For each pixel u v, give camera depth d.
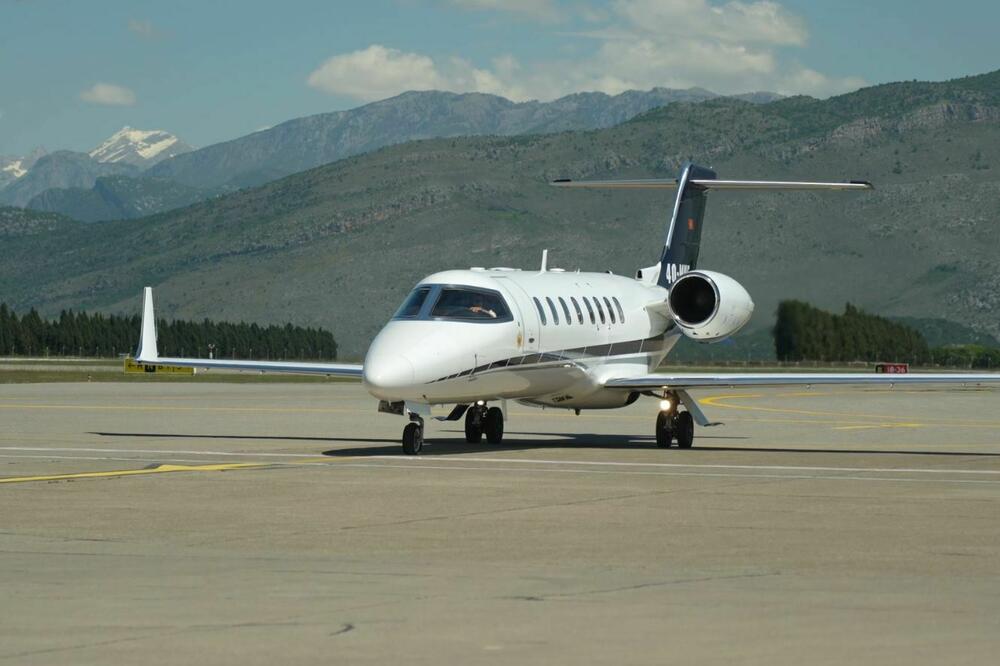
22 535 28.30
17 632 18.84
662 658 17.28
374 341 49.19
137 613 20.11
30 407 89.00
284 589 22.08
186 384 157.00
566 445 56.62
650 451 52.88
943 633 18.75
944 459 49.19
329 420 75.38
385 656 17.41
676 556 25.59
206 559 25.22
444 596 21.45
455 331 49.31
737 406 104.88
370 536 28.19
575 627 19.11
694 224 69.94
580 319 56.44
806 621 19.55
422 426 50.00
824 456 50.62
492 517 31.20
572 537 28.03
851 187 62.06
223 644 18.09
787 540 27.64
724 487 38.06
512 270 56.97
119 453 50.16
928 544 27.09
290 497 35.22
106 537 28.03
